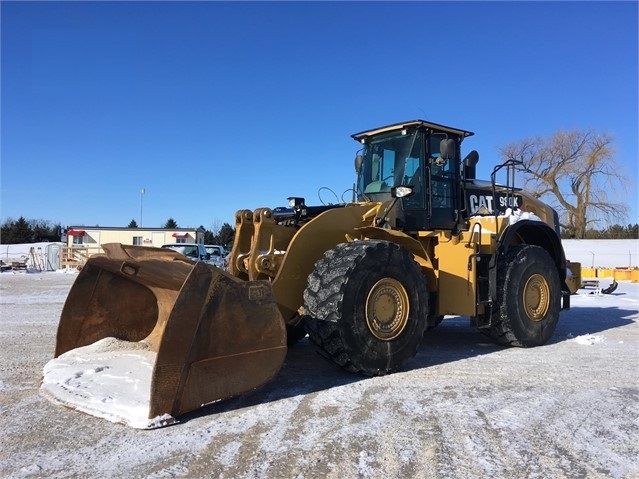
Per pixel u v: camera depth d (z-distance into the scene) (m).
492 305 6.48
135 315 5.50
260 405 4.14
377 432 3.58
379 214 5.76
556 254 7.67
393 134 6.59
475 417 3.91
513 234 7.13
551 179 35.84
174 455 3.18
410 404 4.20
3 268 29.19
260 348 4.17
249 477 2.90
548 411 4.08
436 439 3.47
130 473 2.95
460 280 6.21
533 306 6.93
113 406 3.81
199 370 3.83
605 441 3.49
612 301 13.71
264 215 5.03
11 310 10.51
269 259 4.98
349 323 4.74
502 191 7.67
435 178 6.46
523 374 5.27
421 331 5.32
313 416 3.89
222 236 57.50
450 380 4.98
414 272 5.28
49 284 18.47
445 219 6.55
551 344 7.08
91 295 5.22
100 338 5.32
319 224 5.21
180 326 3.74
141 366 4.65
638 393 4.61
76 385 4.24
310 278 4.91
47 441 3.39
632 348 6.78
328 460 3.13
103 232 41.84
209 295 3.88
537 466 3.09
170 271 4.62
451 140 6.03
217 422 3.75
